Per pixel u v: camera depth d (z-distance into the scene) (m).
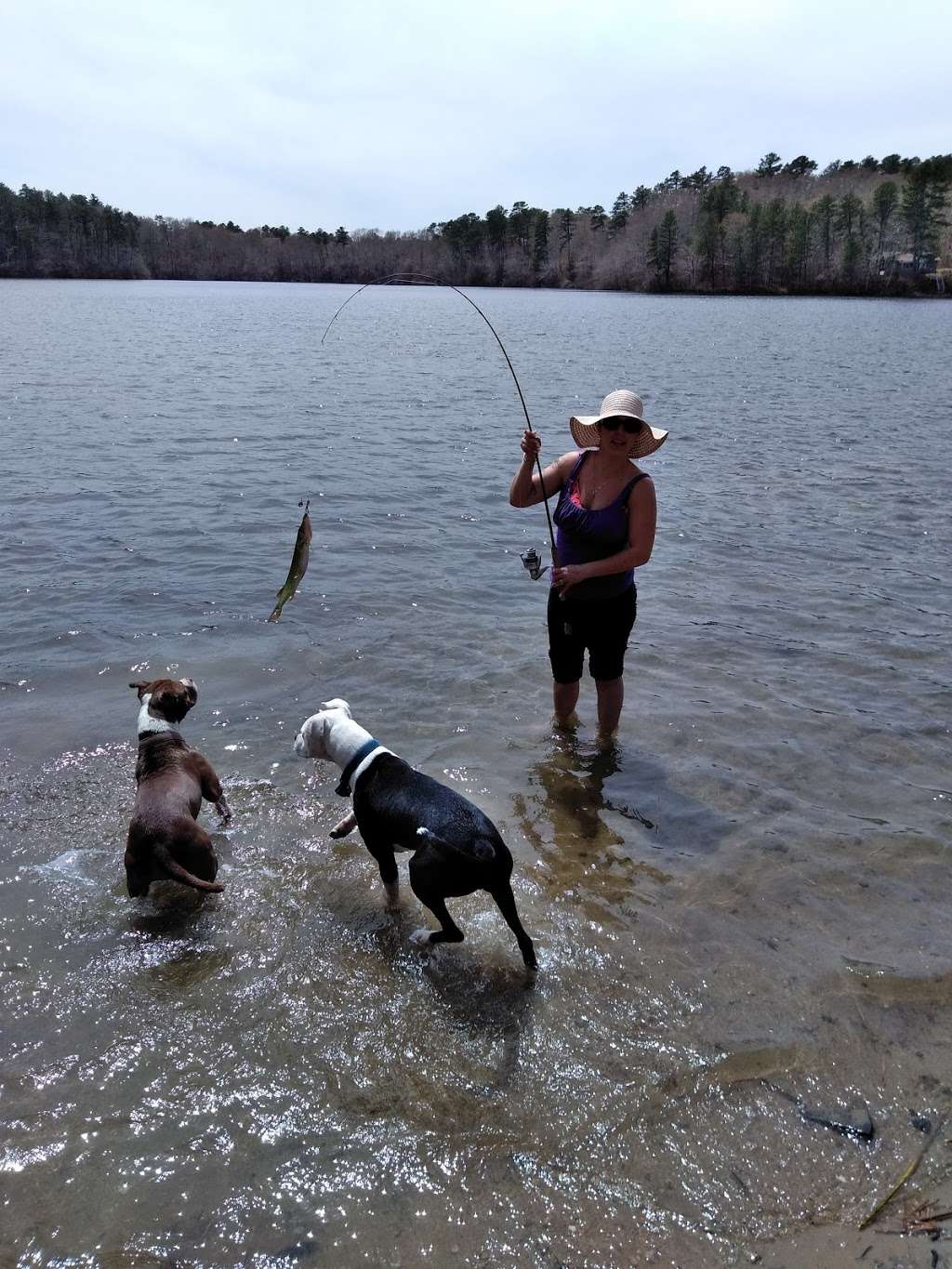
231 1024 3.53
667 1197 2.84
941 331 45.94
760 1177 2.92
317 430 15.88
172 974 3.80
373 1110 3.14
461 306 78.69
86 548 9.27
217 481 12.10
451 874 3.77
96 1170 2.88
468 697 6.41
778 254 115.50
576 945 4.02
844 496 12.05
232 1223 2.71
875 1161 2.99
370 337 38.91
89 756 5.51
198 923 4.13
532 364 28.20
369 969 3.87
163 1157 2.93
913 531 10.53
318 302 81.19
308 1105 3.15
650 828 4.95
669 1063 3.37
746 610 8.11
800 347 35.50
